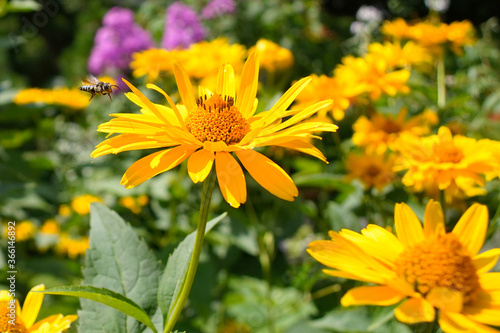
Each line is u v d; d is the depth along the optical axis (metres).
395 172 0.38
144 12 1.03
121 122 0.22
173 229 0.44
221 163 0.21
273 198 0.48
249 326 0.41
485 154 0.30
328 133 0.56
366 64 0.41
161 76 0.44
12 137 0.60
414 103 0.53
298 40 0.91
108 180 0.48
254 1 0.94
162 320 0.23
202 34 0.79
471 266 0.20
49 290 0.19
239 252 0.47
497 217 0.27
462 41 0.45
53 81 1.28
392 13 0.88
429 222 0.21
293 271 0.38
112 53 0.83
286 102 0.23
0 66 0.92
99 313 0.23
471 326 0.18
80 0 1.46
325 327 0.32
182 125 0.23
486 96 0.52
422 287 0.19
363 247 0.20
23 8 0.48
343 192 0.42
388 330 0.30
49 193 0.50
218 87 0.25
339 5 1.20
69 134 0.58
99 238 0.24
